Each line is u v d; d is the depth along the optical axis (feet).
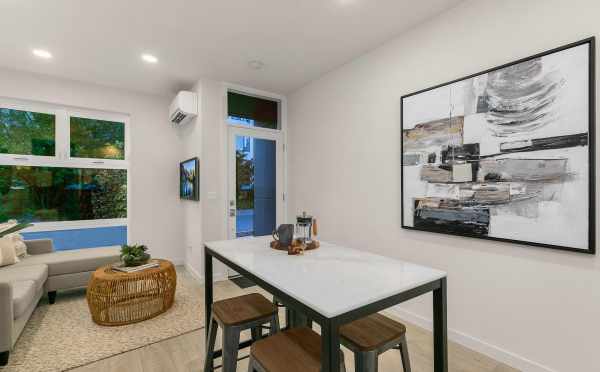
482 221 6.61
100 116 13.20
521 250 6.08
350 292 3.56
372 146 9.48
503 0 6.32
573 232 5.32
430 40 7.75
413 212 8.09
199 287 11.19
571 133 5.32
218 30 8.32
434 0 6.99
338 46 9.22
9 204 11.57
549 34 5.66
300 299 3.40
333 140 11.09
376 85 9.32
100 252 10.84
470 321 6.96
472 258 6.91
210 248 6.05
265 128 13.51
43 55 9.91
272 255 5.35
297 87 13.00
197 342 7.30
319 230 11.79
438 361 4.26
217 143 12.14
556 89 5.49
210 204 11.94
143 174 13.85
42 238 12.07
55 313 8.87
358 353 3.97
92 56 9.98
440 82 7.51
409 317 8.38
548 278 5.71
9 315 6.25
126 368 6.27
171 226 14.49
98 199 13.30
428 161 7.68
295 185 13.39
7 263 9.17
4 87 11.09
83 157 12.93
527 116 5.87
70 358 6.57
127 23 7.95
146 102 13.91
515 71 6.04
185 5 7.18
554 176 5.53
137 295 8.39
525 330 6.03
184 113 12.08
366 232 9.68
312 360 3.57
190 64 10.62
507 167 6.17
